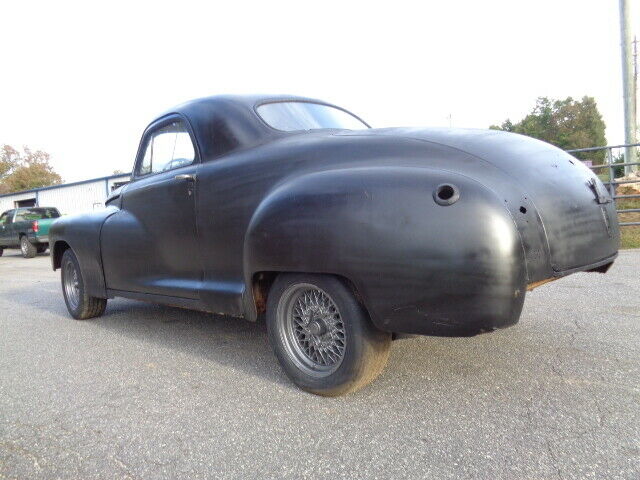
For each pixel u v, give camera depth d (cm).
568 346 364
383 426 257
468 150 272
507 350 360
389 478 211
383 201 253
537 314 458
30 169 6069
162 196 392
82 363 390
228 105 368
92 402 309
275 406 289
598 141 5631
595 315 446
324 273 275
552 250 261
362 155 286
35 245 1781
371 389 303
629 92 1430
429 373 323
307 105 398
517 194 255
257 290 319
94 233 484
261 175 319
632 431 238
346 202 262
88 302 530
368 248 253
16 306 676
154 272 413
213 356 389
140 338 455
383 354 279
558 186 277
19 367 388
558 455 221
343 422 264
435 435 245
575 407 266
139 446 250
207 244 354
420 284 242
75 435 265
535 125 5819
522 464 215
